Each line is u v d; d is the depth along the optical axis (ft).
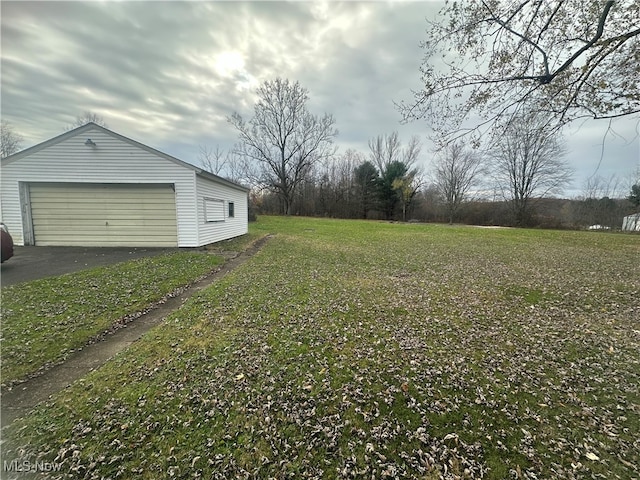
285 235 51.96
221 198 40.55
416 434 6.77
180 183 32.42
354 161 130.62
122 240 32.78
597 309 15.87
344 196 129.18
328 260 29.25
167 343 11.12
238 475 5.58
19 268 21.62
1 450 6.01
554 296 18.17
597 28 11.64
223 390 8.25
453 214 111.86
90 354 10.28
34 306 14.10
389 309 15.52
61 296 15.60
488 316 14.73
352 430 6.86
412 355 10.59
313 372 9.35
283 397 8.02
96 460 5.82
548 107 13.69
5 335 11.24
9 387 8.23
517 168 96.63
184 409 7.41
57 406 7.43
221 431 6.72
